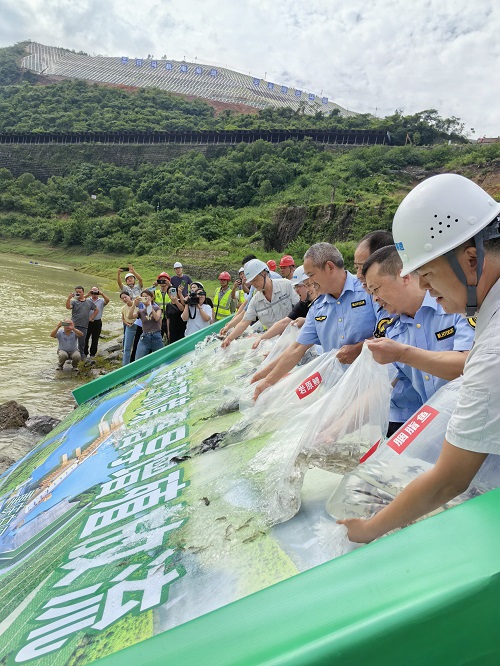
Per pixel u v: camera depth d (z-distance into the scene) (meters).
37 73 165.25
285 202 59.19
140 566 2.18
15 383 9.50
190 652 1.27
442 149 61.41
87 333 11.38
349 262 33.03
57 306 20.81
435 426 1.96
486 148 53.91
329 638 1.15
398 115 75.88
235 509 2.32
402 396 2.67
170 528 2.38
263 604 1.33
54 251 60.44
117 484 3.26
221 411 3.86
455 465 1.37
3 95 121.00
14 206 72.50
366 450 2.13
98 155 82.50
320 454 2.14
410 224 1.54
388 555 1.30
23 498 3.92
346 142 73.88
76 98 110.69
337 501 1.96
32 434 6.71
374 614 1.17
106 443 4.27
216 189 69.88
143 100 115.75
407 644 1.14
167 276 10.12
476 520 1.29
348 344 3.07
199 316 8.69
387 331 2.63
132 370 6.78
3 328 15.25
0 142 87.56
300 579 1.36
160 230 59.16
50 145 84.44
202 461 3.07
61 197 73.50
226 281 9.41
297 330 3.98
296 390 2.92
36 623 2.09
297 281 4.55
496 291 1.45
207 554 2.08
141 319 9.17
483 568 1.17
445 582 1.17
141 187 73.38
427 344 2.42
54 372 10.34
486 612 1.14
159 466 3.28
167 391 5.21
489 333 1.37
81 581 2.27
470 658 1.15
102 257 56.78
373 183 57.53
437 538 1.29
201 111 119.94
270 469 2.47
